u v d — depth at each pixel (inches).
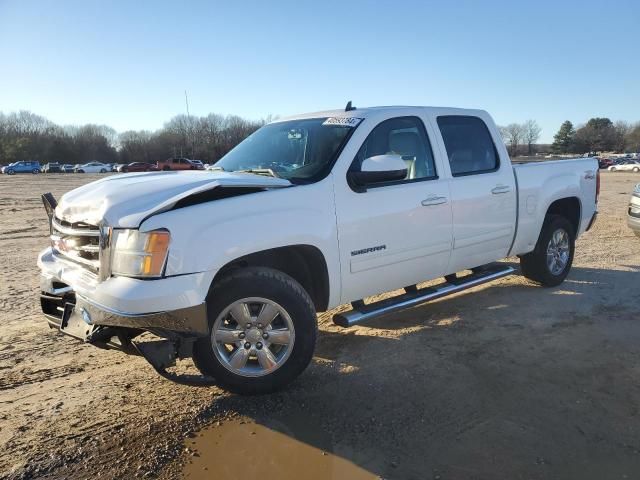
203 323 130.4
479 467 116.1
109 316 126.3
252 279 139.8
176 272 126.7
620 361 168.7
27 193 1064.2
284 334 144.6
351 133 169.8
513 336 190.4
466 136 206.8
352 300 169.5
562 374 159.9
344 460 119.3
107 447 124.2
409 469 115.8
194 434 129.7
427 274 190.1
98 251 133.5
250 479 112.7
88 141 4001.0
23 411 140.6
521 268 252.7
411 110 189.5
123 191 138.6
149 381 158.9
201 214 132.3
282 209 145.9
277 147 182.9
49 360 175.0
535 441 125.5
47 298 155.6
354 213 162.1
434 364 167.3
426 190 183.2
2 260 350.6
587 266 299.3
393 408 141.2
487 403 143.1
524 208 223.3
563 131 4648.1
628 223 375.6
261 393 144.9
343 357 173.9
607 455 119.9
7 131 4077.3
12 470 115.5
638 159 2989.7
